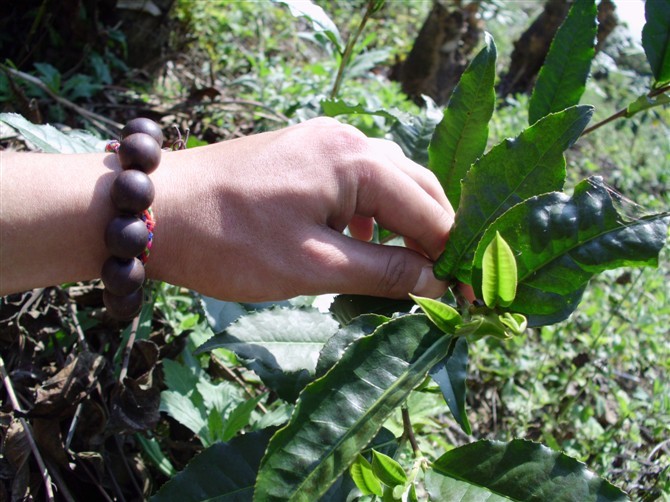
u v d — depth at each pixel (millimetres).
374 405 213
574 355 549
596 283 667
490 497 234
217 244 266
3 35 634
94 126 598
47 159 268
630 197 888
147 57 712
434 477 241
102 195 263
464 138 312
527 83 1166
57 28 643
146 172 265
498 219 239
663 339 607
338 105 436
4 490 329
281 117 624
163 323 427
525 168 251
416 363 224
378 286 270
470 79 305
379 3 460
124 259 258
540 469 233
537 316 239
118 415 342
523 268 238
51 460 339
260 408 411
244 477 265
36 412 330
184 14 759
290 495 202
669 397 490
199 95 638
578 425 471
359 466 228
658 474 391
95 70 655
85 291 416
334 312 281
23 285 264
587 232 229
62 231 259
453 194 319
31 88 589
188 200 267
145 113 642
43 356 394
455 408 247
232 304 326
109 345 405
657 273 679
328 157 272
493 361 533
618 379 571
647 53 312
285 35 953
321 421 210
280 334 272
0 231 251
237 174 271
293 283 268
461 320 223
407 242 316
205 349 264
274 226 266
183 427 388
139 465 358
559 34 318
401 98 845
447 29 1001
